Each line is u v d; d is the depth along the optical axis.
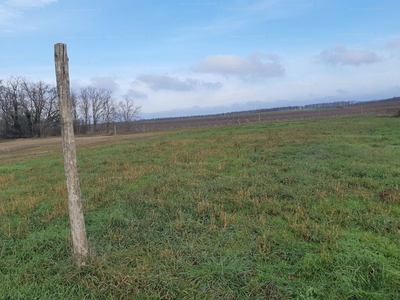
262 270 3.46
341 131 18.33
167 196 6.52
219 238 4.30
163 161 11.30
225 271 3.43
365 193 5.94
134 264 3.73
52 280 3.43
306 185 6.88
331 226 4.45
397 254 3.54
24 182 9.36
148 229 4.75
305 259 3.54
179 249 4.03
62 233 4.69
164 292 3.16
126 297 3.10
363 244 3.84
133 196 6.55
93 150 17.03
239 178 7.81
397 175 7.18
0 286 3.35
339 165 8.59
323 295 2.96
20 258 4.04
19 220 5.44
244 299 3.00
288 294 3.02
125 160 12.20
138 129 47.84
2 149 27.00
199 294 3.10
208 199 6.14
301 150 11.75
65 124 3.49
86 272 3.52
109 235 4.57
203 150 13.17
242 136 19.14
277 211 5.28
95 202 6.36
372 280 3.17
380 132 16.58
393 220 4.50
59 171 10.99
